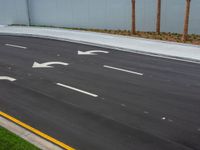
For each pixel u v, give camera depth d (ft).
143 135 29.01
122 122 31.65
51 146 27.07
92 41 72.69
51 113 34.04
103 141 28.04
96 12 87.35
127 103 36.68
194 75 48.06
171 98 38.29
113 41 72.49
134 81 45.01
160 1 76.13
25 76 47.57
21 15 99.76
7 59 58.29
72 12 91.40
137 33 80.07
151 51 62.44
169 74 48.52
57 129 30.35
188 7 69.00
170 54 59.98
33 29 92.07
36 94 39.83
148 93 40.06
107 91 40.83
